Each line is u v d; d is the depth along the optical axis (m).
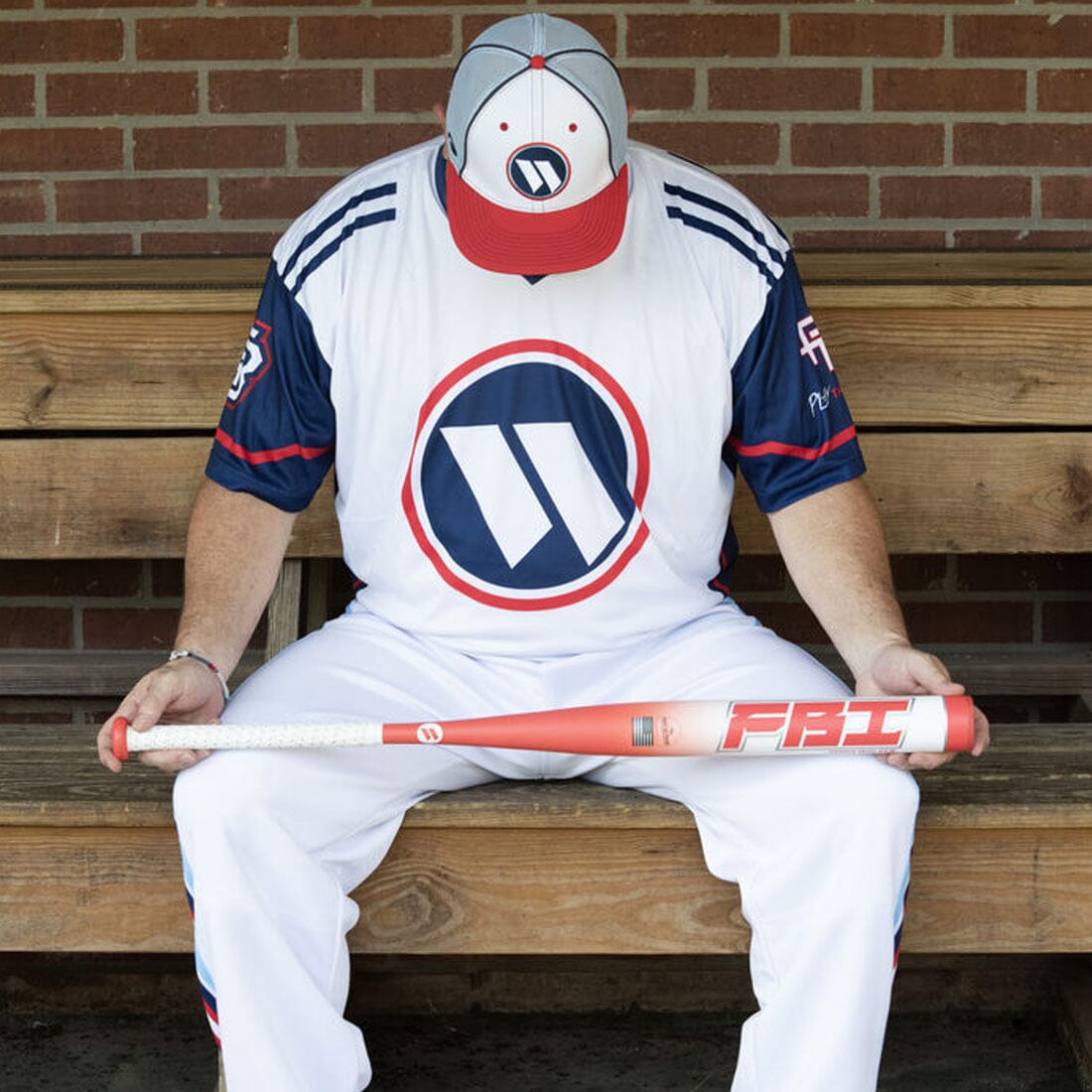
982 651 3.00
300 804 1.83
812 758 1.82
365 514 2.09
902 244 3.05
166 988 2.67
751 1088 1.83
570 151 1.90
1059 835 1.97
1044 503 2.51
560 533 2.04
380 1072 2.51
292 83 3.02
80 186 3.04
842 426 2.08
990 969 2.67
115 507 2.51
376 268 2.05
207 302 2.41
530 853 1.97
